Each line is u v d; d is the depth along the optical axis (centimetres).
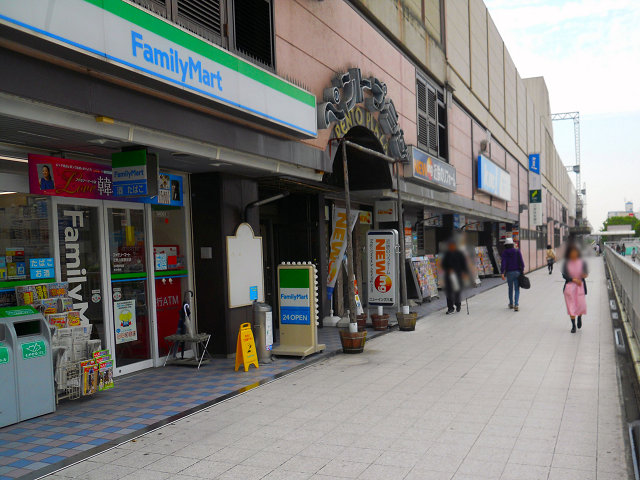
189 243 855
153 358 793
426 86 1605
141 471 412
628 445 436
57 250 640
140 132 564
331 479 388
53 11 407
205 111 634
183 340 768
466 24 2145
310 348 854
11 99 427
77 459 438
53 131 504
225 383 691
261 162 786
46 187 606
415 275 1672
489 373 712
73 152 641
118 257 737
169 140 606
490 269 2712
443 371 734
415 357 839
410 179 1391
